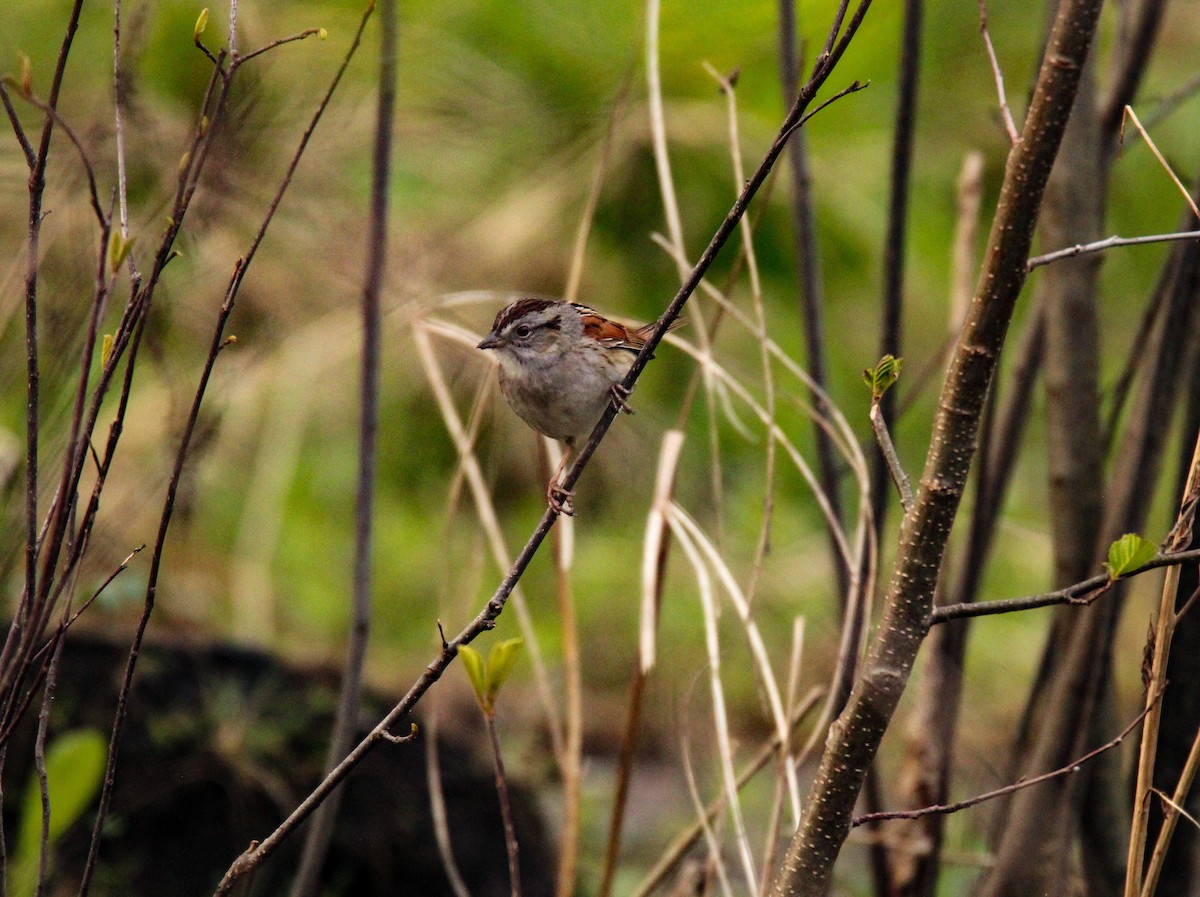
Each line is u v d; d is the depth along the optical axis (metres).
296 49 9.72
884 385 4.79
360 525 7.30
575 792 7.39
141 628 5.03
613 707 12.91
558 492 6.10
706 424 15.46
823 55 4.70
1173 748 6.68
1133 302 16.34
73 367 6.56
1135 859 5.27
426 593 14.24
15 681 4.62
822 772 4.72
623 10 13.58
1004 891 6.77
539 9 13.73
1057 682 6.77
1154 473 6.64
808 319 7.88
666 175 7.47
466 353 12.28
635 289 15.58
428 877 9.48
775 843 6.46
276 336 11.20
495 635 13.77
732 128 7.23
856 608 6.87
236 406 13.77
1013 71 16.75
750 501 14.97
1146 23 6.84
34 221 4.65
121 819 8.80
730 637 13.16
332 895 9.16
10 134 8.93
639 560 14.08
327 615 13.62
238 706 9.54
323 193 10.53
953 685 7.87
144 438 12.54
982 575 7.72
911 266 16.50
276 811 9.28
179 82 10.14
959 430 4.38
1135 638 13.73
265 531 13.32
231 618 12.37
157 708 9.31
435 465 14.98
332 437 14.95
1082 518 6.86
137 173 8.09
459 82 13.28
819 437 7.86
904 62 7.39
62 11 11.58
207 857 9.03
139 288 5.02
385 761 9.74
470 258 14.07
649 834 10.98
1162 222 16.42
